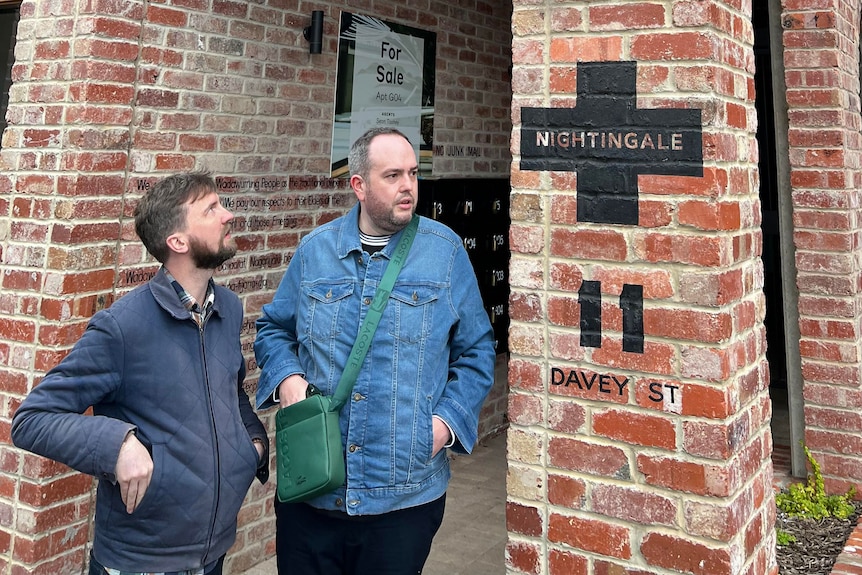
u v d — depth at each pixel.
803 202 4.31
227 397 2.06
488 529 4.25
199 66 3.44
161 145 3.28
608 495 2.15
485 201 5.64
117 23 3.03
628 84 2.13
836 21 4.18
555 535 2.23
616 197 2.14
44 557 2.89
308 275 2.37
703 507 2.02
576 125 2.20
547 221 2.25
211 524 1.97
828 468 4.32
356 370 2.18
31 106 3.06
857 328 4.25
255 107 3.74
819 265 4.29
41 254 2.96
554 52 2.23
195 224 2.01
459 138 5.31
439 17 5.04
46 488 2.88
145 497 1.86
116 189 3.09
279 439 2.18
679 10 2.05
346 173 4.35
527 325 2.27
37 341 2.94
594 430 2.17
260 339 2.53
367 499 2.19
